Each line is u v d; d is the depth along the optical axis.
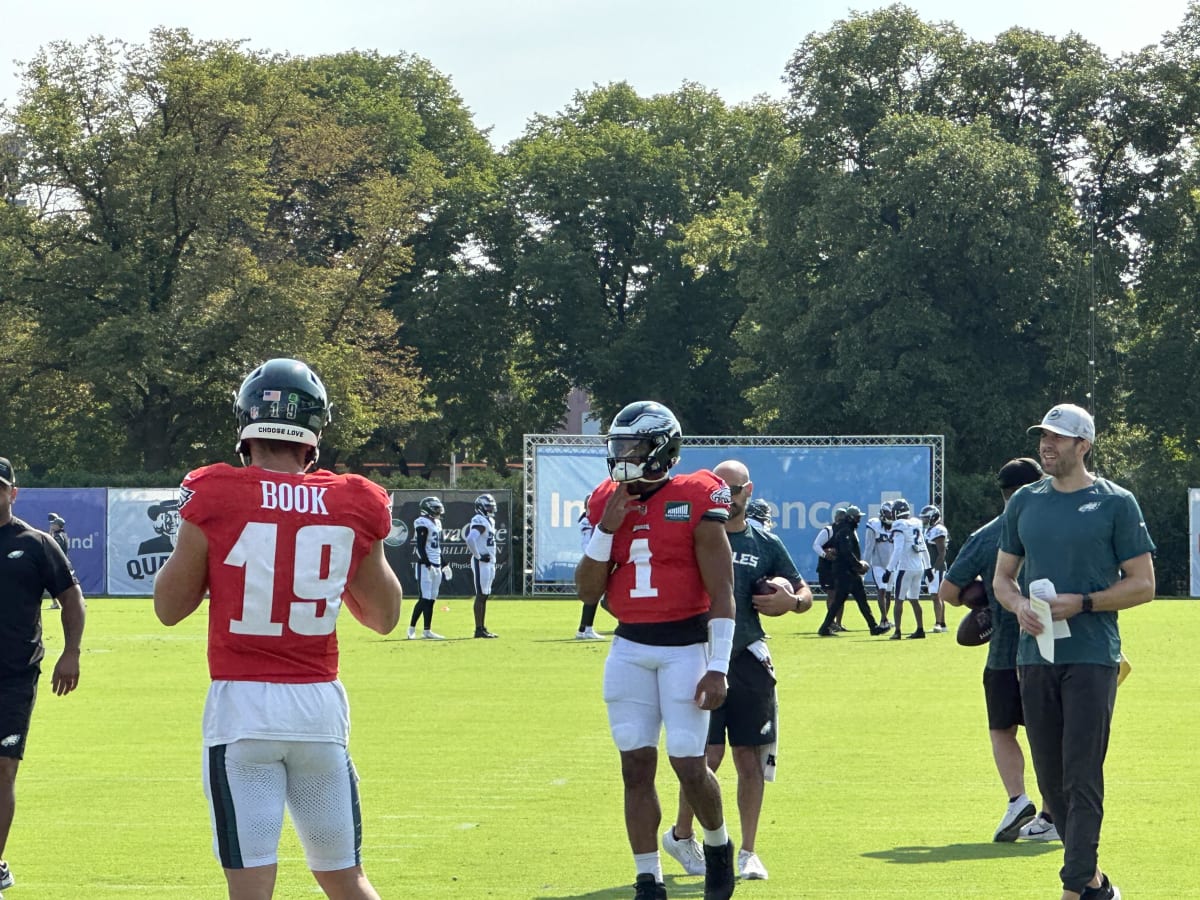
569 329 73.94
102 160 57.84
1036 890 8.52
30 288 57.97
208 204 58.53
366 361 62.75
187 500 5.68
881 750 14.17
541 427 78.75
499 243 75.25
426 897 8.48
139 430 61.75
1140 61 60.22
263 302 58.75
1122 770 12.91
